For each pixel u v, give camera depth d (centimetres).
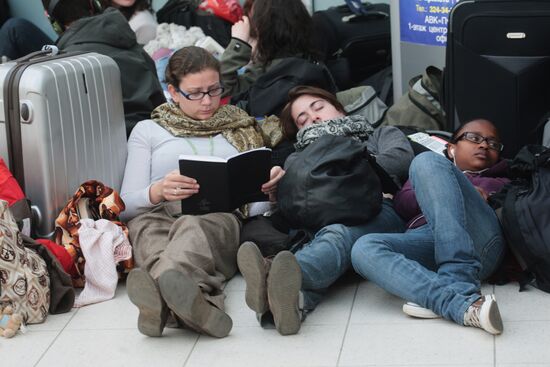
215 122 550
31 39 820
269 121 605
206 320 437
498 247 468
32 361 440
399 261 446
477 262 440
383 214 504
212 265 482
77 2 634
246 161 499
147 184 542
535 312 446
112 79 568
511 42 600
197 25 815
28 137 504
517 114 611
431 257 468
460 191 451
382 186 516
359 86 739
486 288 480
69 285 489
